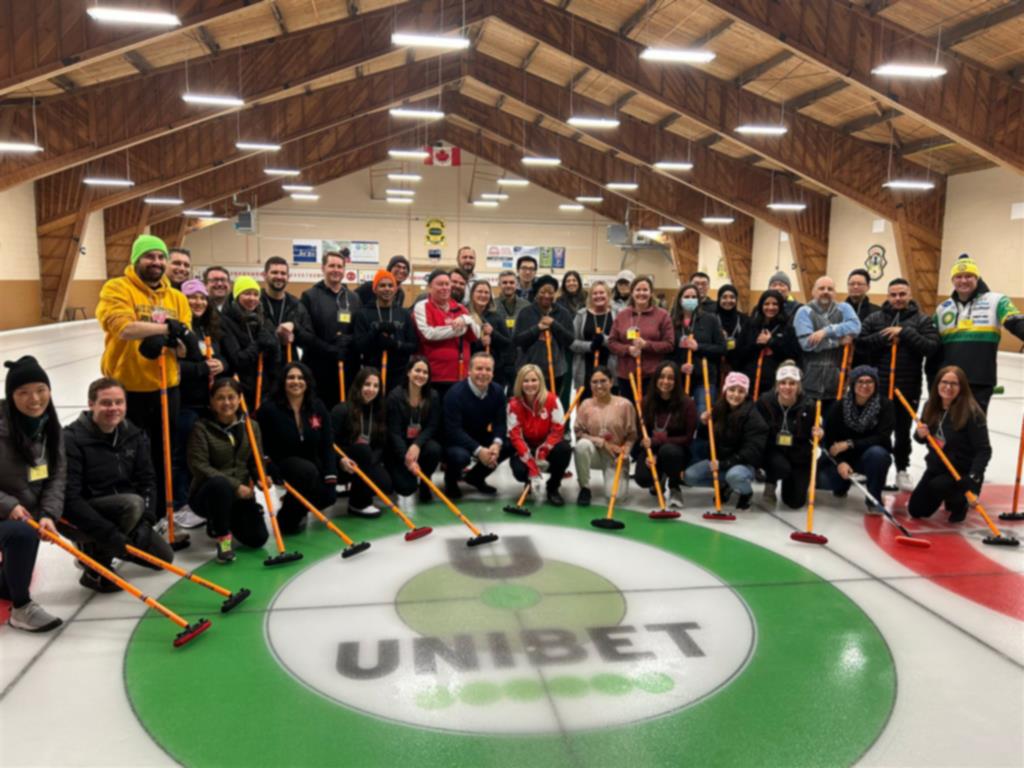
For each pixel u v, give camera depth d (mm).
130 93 13633
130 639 2871
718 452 4797
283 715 2369
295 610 3143
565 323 6129
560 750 2205
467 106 22594
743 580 3514
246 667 2668
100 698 2455
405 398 4633
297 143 21922
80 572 3562
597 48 13672
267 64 13453
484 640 2893
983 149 11516
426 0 13438
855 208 19312
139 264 3787
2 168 13250
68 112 13578
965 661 2758
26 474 2986
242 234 27438
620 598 3301
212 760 2137
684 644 2877
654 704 2459
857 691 2547
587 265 29125
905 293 5035
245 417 3840
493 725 2328
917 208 16359
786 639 2922
